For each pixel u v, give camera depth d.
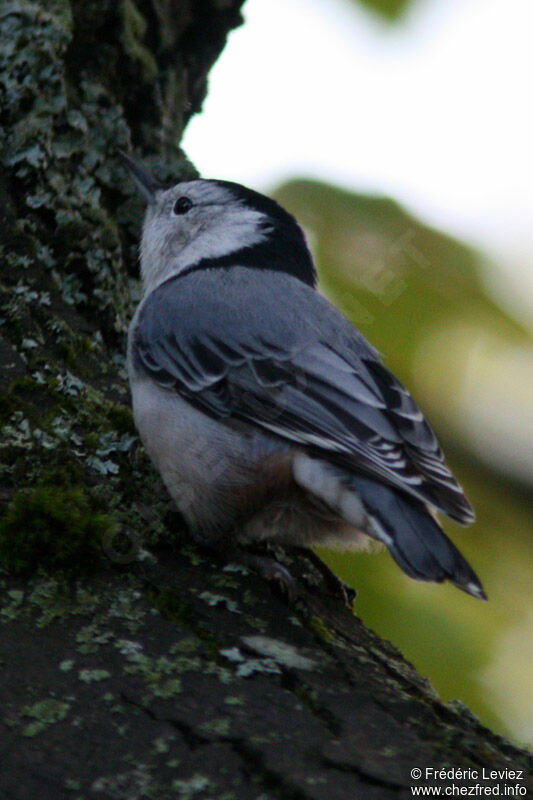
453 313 7.57
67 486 5.12
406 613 7.07
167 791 3.48
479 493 7.88
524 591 7.66
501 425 7.75
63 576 4.50
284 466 5.43
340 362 5.69
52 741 3.64
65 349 6.11
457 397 7.68
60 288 6.41
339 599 5.54
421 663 6.97
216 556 5.21
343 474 5.20
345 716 4.00
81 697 3.85
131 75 7.54
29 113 6.60
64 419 5.51
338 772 3.62
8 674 3.91
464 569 4.61
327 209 7.58
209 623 4.50
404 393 5.62
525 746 4.24
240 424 5.57
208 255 6.95
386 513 4.96
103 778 3.51
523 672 7.18
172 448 5.59
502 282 7.63
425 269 7.57
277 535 5.73
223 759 3.63
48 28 6.73
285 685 4.14
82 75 7.19
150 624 4.34
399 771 3.67
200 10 8.23
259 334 5.84
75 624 4.25
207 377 5.74
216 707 3.88
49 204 6.49
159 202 7.27
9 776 3.49
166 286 6.53
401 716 4.10
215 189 7.13
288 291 6.20
